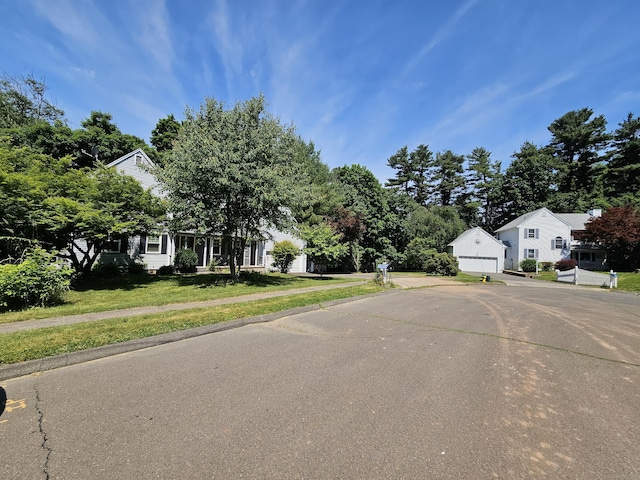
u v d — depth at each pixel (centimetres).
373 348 562
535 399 376
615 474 247
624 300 1455
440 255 2944
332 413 333
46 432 290
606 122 5016
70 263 1468
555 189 5128
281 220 1430
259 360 490
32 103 3027
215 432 295
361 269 3247
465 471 246
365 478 237
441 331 699
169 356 507
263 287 1338
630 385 423
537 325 790
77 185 1259
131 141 2838
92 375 426
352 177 3659
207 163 1209
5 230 1064
